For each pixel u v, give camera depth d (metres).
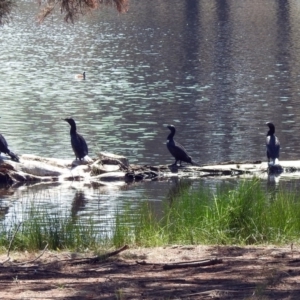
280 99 33.81
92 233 11.18
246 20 73.81
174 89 36.56
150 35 62.47
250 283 7.34
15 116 29.20
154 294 6.90
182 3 88.19
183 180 20.22
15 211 16.00
